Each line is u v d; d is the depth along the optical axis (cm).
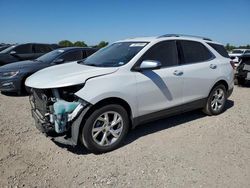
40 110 441
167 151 437
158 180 355
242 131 527
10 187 334
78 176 362
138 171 376
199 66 557
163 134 507
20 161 397
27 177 356
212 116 617
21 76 802
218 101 621
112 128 435
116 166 389
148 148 448
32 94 467
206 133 514
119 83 429
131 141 475
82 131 409
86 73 424
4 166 381
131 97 444
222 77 605
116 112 432
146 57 474
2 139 471
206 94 582
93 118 409
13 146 445
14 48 1284
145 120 479
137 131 521
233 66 650
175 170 379
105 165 391
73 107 396
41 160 402
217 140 482
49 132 415
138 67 455
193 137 494
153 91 474
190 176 365
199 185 345
